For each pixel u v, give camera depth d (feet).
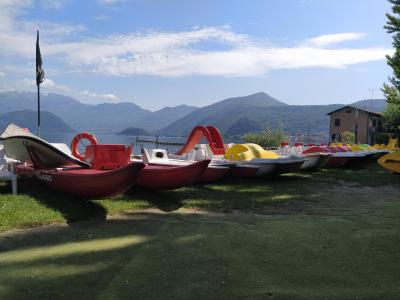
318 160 58.44
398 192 42.06
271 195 37.93
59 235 22.24
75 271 16.89
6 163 34.58
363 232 24.07
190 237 22.47
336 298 14.35
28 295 14.43
